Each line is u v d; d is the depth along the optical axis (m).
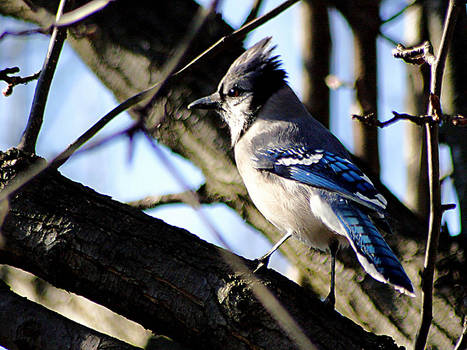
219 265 7.32
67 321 7.13
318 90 12.66
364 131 12.40
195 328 7.11
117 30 10.52
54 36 7.92
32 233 7.32
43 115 7.93
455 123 6.59
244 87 10.49
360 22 12.44
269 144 10.01
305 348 6.70
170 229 7.65
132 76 10.42
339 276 9.49
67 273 7.32
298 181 9.59
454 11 6.30
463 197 10.59
